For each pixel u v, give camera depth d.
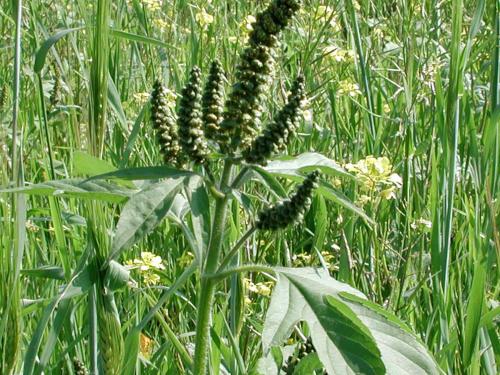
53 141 1.27
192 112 0.70
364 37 1.67
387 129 1.43
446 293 0.93
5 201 0.69
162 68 1.57
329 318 0.65
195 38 1.55
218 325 0.89
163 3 1.84
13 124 0.70
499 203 0.97
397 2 1.70
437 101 1.08
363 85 1.47
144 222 0.65
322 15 1.44
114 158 1.18
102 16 0.75
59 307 0.79
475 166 1.13
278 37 0.70
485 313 0.88
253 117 0.70
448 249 0.93
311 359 0.77
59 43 1.24
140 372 0.93
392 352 0.66
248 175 0.71
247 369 0.89
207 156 0.70
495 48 1.07
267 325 0.64
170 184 0.67
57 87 1.26
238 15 1.79
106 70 0.76
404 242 1.15
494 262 1.08
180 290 1.10
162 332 1.03
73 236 0.97
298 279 0.66
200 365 0.72
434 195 1.00
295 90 0.69
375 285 1.04
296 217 0.68
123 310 1.03
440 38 1.72
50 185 0.69
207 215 0.68
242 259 1.07
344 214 1.16
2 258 0.67
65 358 0.90
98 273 0.76
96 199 0.71
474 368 0.85
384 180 1.01
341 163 1.24
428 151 1.29
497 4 1.11
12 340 0.68
